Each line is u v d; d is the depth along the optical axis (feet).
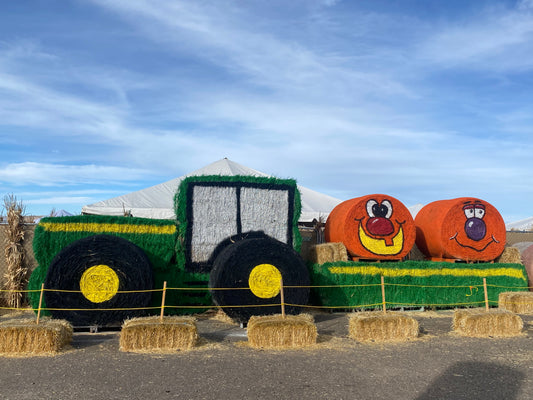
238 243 29.43
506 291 38.40
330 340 24.68
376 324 24.88
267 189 34.73
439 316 33.65
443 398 15.64
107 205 43.73
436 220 38.99
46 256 29.12
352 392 16.16
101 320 26.25
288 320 23.39
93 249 26.48
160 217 42.80
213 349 22.40
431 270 36.52
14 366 19.15
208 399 15.33
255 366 19.35
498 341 25.16
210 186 33.47
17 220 35.17
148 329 22.20
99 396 15.49
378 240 36.27
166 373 18.20
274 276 29.14
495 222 39.81
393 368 19.29
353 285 34.30
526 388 16.78
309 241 43.19
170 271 31.96
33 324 22.02
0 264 35.27
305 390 16.31
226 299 28.12
